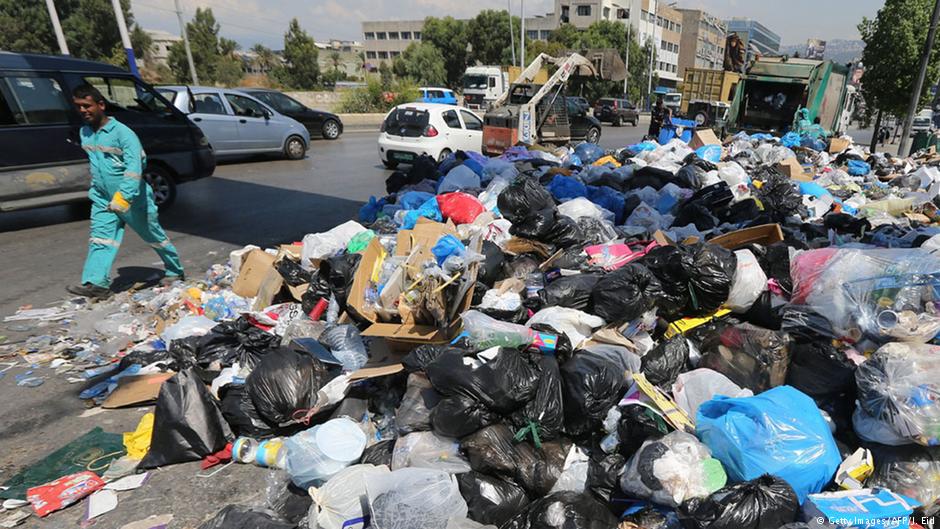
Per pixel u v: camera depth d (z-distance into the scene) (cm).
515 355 264
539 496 237
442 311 303
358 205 842
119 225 470
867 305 281
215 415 283
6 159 611
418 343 307
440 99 2811
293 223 734
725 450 221
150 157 736
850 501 203
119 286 511
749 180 742
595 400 258
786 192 635
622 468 237
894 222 594
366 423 292
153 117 741
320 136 1728
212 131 1107
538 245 443
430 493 214
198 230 697
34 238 648
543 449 248
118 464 276
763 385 280
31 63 630
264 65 5453
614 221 584
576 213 535
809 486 214
